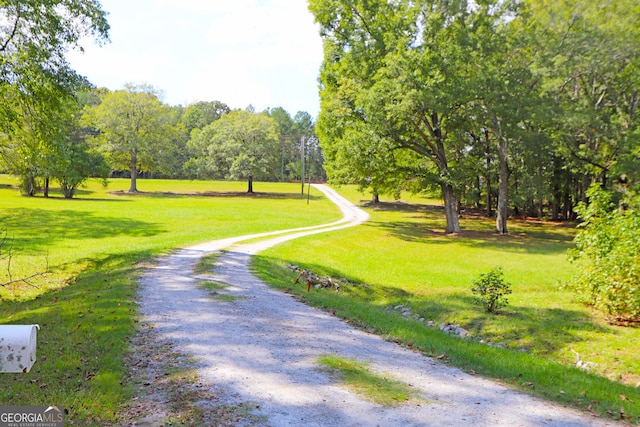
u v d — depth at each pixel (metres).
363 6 34.69
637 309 12.16
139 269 16.33
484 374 7.45
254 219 40.84
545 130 37.66
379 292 18.61
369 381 6.58
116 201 54.91
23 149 19.05
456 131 38.19
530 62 33.66
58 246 23.88
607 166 35.53
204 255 20.16
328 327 9.95
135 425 5.00
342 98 35.66
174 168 108.50
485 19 32.94
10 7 15.25
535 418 5.68
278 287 14.48
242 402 5.65
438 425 5.23
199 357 7.32
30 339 2.97
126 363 6.98
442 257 26.45
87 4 16.97
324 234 31.81
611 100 34.97
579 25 30.36
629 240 12.47
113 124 69.00
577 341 11.30
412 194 52.34
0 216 35.44
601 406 6.34
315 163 134.25
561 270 22.28
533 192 44.41
